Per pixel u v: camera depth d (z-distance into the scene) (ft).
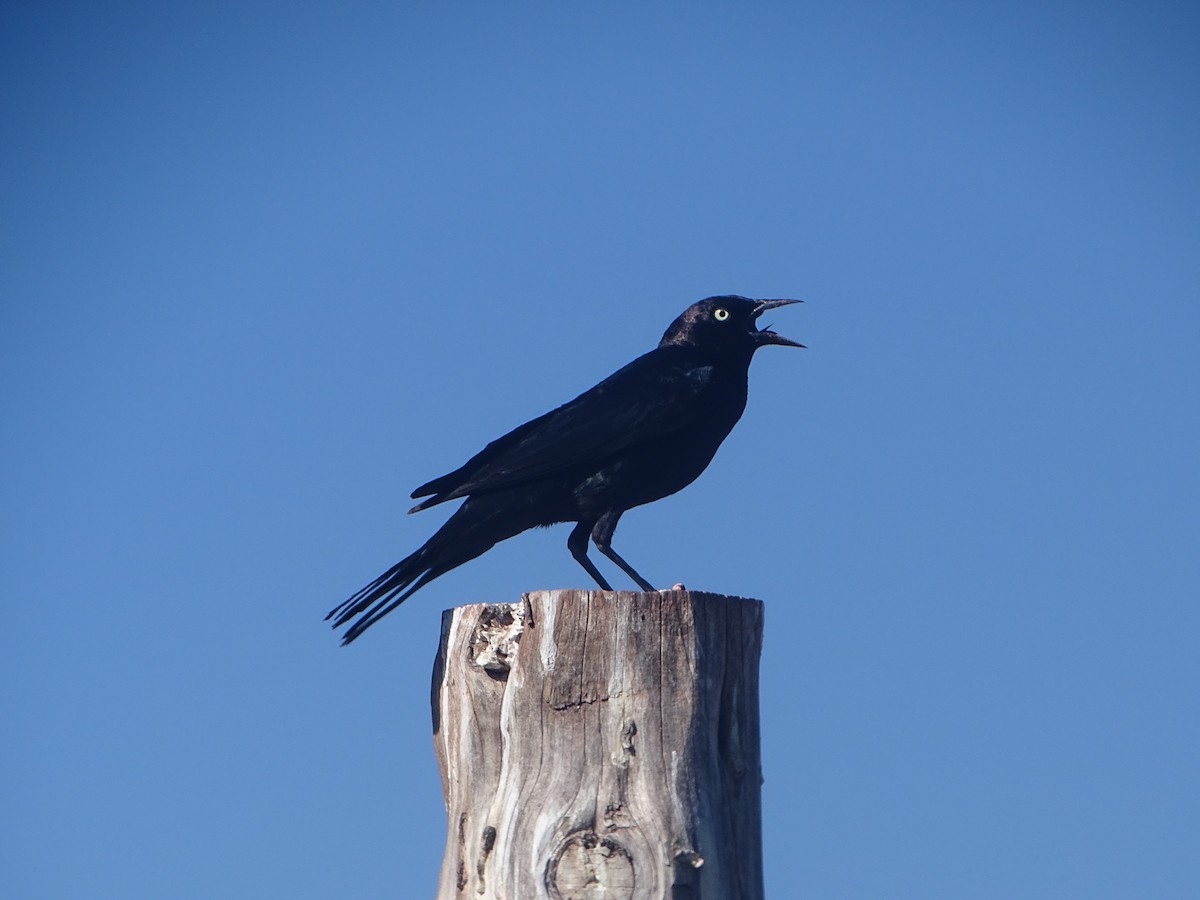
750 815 30.78
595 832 29.01
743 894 29.86
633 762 29.50
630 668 30.07
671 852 28.78
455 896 30.86
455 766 32.19
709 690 30.32
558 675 30.27
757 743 31.48
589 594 30.63
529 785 29.78
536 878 28.78
